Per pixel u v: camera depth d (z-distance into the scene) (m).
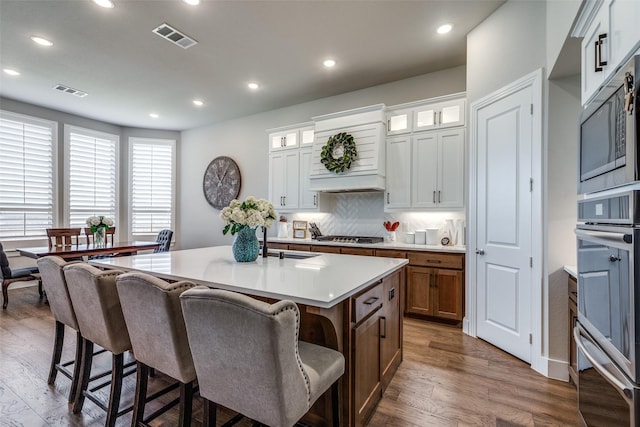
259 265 2.18
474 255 2.99
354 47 3.29
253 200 2.42
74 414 1.85
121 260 2.39
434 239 3.67
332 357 1.44
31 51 3.33
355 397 1.61
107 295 1.64
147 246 4.70
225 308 1.08
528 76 2.38
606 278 1.25
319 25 2.91
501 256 2.67
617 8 1.30
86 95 4.58
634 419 1.04
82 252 3.96
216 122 5.95
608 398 1.24
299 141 4.69
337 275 1.84
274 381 1.06
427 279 3.41
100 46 3.24
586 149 1.49
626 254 1.07
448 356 2.58
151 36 3.06
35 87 4.28
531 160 2.38
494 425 1.75
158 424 1.76
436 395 2.03
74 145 5.45
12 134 4.73
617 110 1.16
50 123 5.14
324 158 4.09
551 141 2.25
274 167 4.97
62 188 5.29
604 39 1.41
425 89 3.94
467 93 3.06
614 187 1.19
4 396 2.03
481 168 2.89
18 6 2.60
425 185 3.64
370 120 3.89
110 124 5.96
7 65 3.65
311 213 4.89
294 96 4.67
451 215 3.79
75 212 5.45
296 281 1.68
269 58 3.52
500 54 2.67
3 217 4.66
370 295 1.82
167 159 6.44
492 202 2.76
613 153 1.20
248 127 5.57
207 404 1.29
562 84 2.23
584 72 1.66
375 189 3.92
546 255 2.27
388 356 2.16
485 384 2.16
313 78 4.05
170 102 4.89
